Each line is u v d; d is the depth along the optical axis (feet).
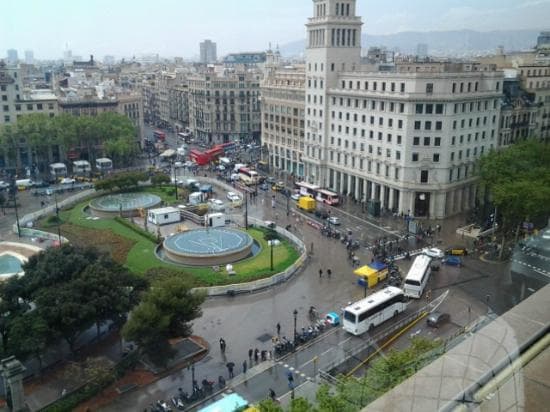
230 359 224.94
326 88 505.25
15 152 608.19
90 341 237.25
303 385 202.80
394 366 80.23
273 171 635.66
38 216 445.37
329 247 369.09
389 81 433.48
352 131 485.15
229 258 341.21
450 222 423.23
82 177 600.39
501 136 474.08
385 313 253.03
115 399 196.24
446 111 410.11
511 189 313.53
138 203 481.05
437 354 47.98
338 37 497.46
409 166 426.92
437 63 484.33
